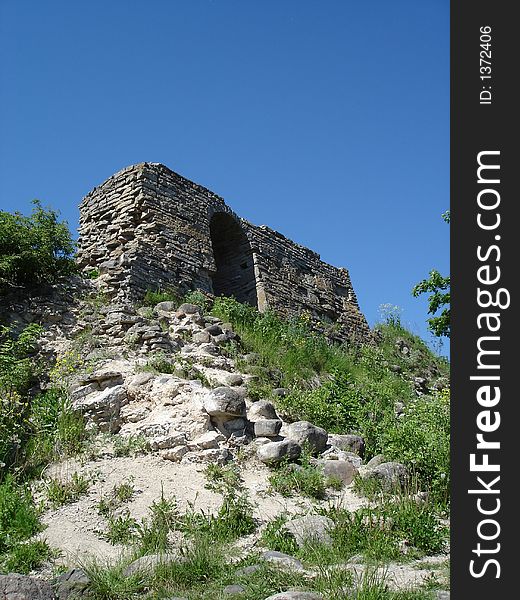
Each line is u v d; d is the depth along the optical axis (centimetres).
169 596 643
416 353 2673
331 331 2384
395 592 624
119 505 907
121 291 1645
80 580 650
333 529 812
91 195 2055
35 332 1339
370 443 1238
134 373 1263
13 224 1532
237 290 2309
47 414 1111
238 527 855
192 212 2069
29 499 894
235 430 1121
